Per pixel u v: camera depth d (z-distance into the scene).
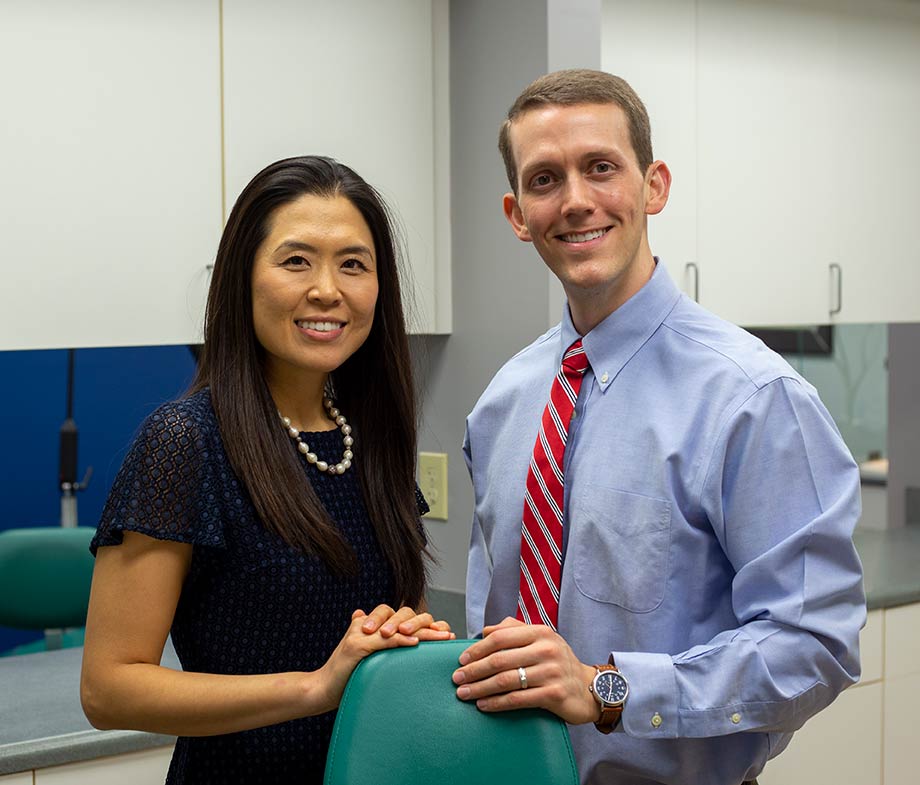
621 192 1.51
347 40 2.41
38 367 3.71
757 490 1.45
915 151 3.19
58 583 2.85
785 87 2.90
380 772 1.24
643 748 1.52
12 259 2.08
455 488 2.64
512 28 2.42
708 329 1.56
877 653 2.72
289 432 1.42
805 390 1.48
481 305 2.53
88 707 1.33
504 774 1.26
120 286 2.19
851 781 2.70
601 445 1.57
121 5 2.15
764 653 1.42
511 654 1.27
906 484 3.64
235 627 1.35
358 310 1.40
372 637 1.27
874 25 3.07
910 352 3.61
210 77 2.26
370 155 2.46
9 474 3.68
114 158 2.16
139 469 1.31
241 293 1.38
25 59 2.07
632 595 1.52
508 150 1.61
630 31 2.61
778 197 2.90
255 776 1.36
